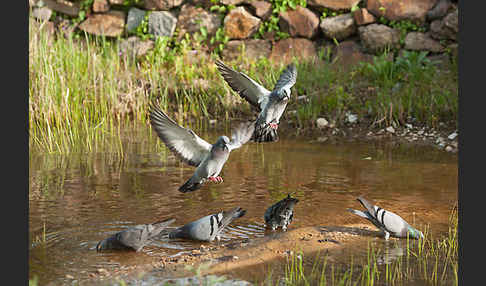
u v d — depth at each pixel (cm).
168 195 1052
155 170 1227
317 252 803
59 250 791
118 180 1145
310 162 1312
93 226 885
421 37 1859
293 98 1716
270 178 1177
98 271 720
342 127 1598
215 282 673
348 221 939
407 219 930
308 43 1962
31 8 2069
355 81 1772
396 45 1878
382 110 1603
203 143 724
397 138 1512
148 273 720
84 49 1914
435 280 705
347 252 805
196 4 2044
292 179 1170
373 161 1318
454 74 1698
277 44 1978
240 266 748
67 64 1655
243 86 884
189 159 743
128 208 973
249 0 2002
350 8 1948
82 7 2095
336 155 1377
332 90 1712
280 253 798
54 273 713
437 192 1077
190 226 853
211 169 739
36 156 1315
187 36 2019
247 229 899
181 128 707
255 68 1856
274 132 880
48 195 1038
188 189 766
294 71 896
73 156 1327
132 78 1827
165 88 1758
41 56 1559
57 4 2095
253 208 988
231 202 1016
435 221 924
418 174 1204
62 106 1512
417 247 825
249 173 1218
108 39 2081
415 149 1423
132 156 1341
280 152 1414
